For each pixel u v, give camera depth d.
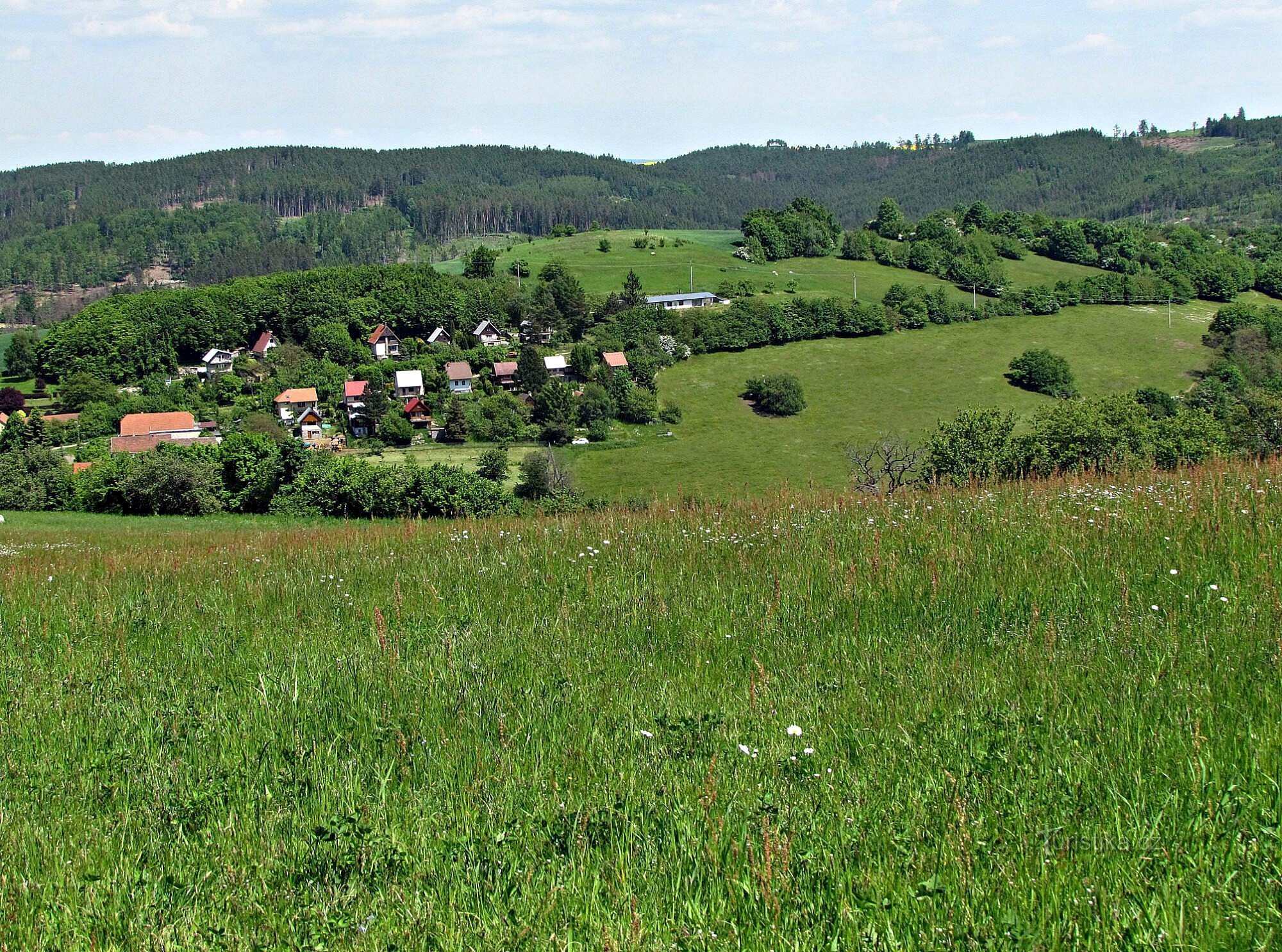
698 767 6.29
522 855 5.35
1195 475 14.73
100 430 98.44
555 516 18.95
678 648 8.86
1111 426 33.09
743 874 4.96
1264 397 34.59
